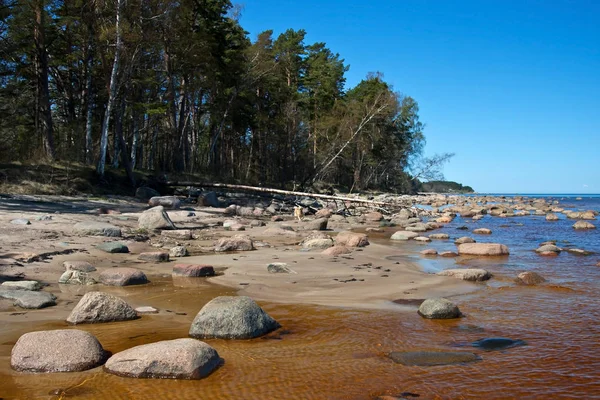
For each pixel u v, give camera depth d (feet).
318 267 34.53
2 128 94.73
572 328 19.94
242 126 157.38
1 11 83.10
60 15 99.96
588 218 94.89
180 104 140.46
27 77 107.76
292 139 159.33
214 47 125.90
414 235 57.06
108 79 92.99
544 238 58.95
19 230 41.52
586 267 36.24
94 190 81.61
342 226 72.74
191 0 110.52
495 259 40.55
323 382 14.15
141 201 81.46
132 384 13.88
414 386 13.89
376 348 17.28
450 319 21.30
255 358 16.14
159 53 116.67
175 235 49.80
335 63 200.95
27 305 22.07
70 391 13.34
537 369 15.25
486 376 14.65
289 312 22.36
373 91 195.00
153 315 21.47
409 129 224.53
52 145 92.07
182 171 125.49
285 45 179.93
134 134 119.96
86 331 17.75
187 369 14.34
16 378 14.19
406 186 241.55
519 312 22.52
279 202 108.06
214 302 19.26
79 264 30.45
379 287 28.09
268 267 32.60
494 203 181.47
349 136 162.50
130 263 34.42
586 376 14.73
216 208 84.99
